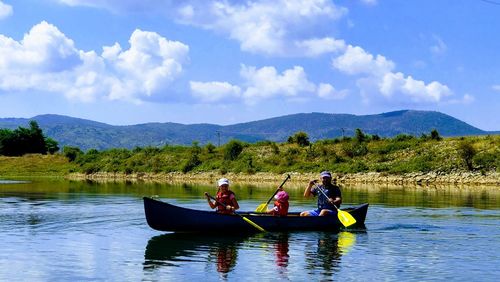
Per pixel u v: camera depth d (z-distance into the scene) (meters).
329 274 10.43
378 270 10.75
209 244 13.61
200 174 67.62
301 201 26.67
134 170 74.44
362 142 63.31
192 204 24.92
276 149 67.50
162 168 72.50
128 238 14.46
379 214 20.03
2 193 32.66
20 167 85.12
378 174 53.97
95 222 17.66
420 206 23.33
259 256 12.12
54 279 10.04
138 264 11.28
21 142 100.31
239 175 63.56
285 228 15.70
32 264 11.26
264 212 16.55
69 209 21.81
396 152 58.50
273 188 39.47
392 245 13.50
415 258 11.89
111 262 11.47
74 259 11.75
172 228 14.72
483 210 21.48
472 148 50.50
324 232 15.62
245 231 15.38
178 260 11.68
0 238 14.43
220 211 15.81
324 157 62.22
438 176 50.50
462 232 15.60
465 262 11.45
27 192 33.81
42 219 18.44
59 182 51.88
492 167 48.84
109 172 76.44
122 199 27.44
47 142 108.81
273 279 10.05
